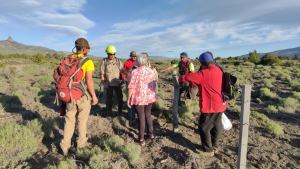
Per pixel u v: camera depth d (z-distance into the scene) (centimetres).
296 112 1130
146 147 667
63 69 573
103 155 587
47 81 1719
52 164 565
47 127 725
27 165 571
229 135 781
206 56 618
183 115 888
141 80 657
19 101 1030
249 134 812
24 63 3950
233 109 1052
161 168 575
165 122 857
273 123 871
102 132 743
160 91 1428
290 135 839
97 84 1566
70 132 612
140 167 578
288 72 3111
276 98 1420
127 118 872
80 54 584
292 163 644
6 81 1706
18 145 620
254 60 5722
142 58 661
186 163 587
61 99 582
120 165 563
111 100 892
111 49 859
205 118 629
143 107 665
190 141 716
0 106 915
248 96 507
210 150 641
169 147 665
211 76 611
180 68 955
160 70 929
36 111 912
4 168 552
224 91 625
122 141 646
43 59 4625
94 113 932
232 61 5881
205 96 622
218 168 586
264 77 2547
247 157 660
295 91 1662
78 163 573
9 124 688
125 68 882
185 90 1020
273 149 717
